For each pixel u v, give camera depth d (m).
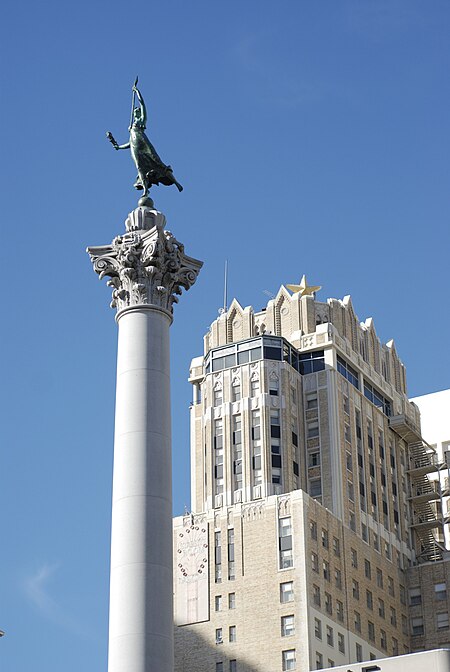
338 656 181.25
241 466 195.75
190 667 182.38
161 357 68.25
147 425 65.88
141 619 61.66
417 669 123.88
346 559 191.75
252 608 182.38
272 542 185.75
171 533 64.69
